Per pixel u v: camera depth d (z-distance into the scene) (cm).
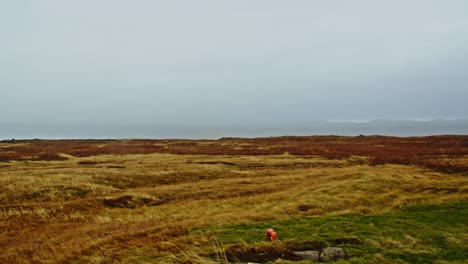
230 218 1941
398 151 6294
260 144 8538
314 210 2194
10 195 2742
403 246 1509
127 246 1473
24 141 10038
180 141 10119
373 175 3262
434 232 1716
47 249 1628
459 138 8450
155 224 2019
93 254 1411
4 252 1680
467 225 1869
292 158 5569
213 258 1325
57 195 2867
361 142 8506
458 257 1441
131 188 3322
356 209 2200
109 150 7175
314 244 1480
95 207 2562
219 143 9156
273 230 1585
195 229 1709
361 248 1465
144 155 6178
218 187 3153
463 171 3859
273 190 3014
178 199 2811
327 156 5744
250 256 1352
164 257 1326
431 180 3225
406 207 2283
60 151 6925
